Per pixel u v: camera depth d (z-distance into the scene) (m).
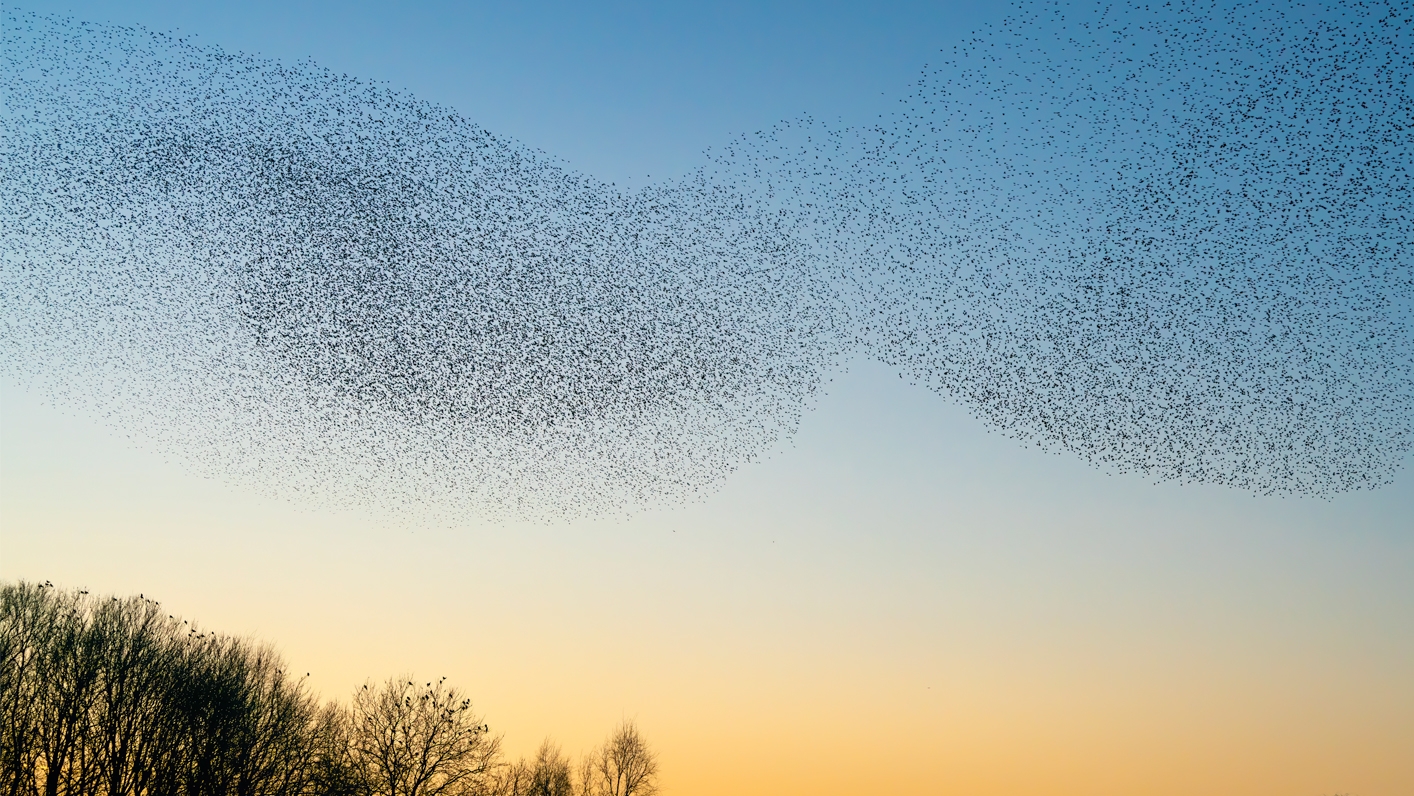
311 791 46.41
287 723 45.44
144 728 40.00
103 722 39.12
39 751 37.78
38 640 38.62
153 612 42.06
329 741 47.97
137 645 40.41
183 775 40.66
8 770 36.47
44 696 38.12
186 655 42.22
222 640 44.28
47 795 37.41
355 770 48.03
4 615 38.22
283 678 46.31
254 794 43.34
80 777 38.50
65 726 38.50
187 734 40.84
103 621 40.25
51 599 39.78
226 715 42.03
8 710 36.81
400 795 48.09
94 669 38.91
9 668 37.25
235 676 43.50
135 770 39.44
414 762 48.59
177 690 40.84
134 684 39.81
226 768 42.00
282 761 44.66
